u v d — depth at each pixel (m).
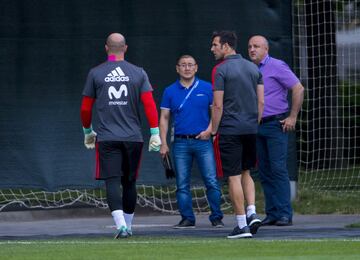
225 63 35.31
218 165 35.31
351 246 32.31
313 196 50.28
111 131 35.44
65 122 47.31
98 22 47.47
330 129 58.09
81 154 47.41
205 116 41.44
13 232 40.19
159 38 47.69
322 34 56.84
